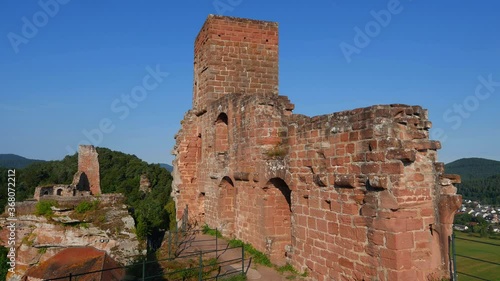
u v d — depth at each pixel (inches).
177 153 1050.7
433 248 356.8
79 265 528.1
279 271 532.7
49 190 1346.0
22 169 2257.6
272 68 920.3
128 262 983.6
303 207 496.7
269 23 925.8
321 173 456.1
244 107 674.8
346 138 411.8
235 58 892.6
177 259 628.4
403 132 372.2
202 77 927.7
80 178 1502.2
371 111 376.5
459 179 370.0
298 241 507.5
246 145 665.0
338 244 421.4
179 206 997.2
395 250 340.8
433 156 379.2
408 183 351.3
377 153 366.0
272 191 601.9
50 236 1017.5
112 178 2632.9
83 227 1032.8
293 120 573.6
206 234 828.6
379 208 358.6
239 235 713.0
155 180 2694.4
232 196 813.2
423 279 347.9
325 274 444.8
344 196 413.1
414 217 351.6
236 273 535.5
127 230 1064.2
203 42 920.9
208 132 882.8
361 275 382.0
